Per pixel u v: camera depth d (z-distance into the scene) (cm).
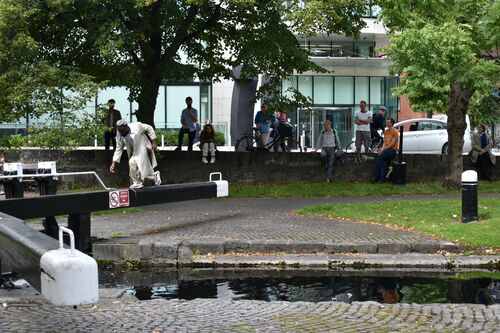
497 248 1332
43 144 1983
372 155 2436
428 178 2448
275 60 2373
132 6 2039
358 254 1309
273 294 1036
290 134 2773
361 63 4566
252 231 1473
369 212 1695
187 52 2458
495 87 2050
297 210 1786
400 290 1056
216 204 1978
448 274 1189
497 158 2511
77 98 2000
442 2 1825
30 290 942
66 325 753
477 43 1848
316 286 1093
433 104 2930
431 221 1555
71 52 2200
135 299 938
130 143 1573
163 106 4609
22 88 1956
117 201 1442
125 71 2262
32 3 2020
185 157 2419
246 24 2269
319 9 2130
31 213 1314
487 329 745
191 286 1102
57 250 430
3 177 1420
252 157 2419
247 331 729
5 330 724
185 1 2059
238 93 2731
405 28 1859
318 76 4722
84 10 2053
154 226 1552
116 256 1320
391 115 4756
